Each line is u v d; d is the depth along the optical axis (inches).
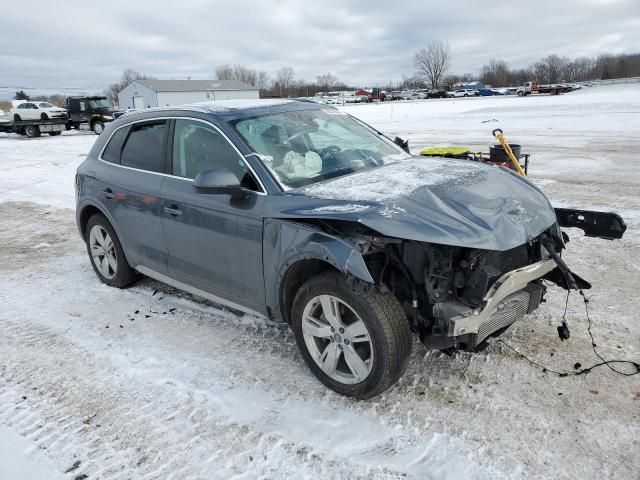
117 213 183.6
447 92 3253.0
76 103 1193.4
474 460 104.9
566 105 1198.9
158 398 130.9
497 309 119.6
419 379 133.0
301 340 132.7
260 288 139.8
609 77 4389.8
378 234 118.5
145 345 157.9
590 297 173.9
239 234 139.8
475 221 117.5
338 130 172.4
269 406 125.6
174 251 164.2
